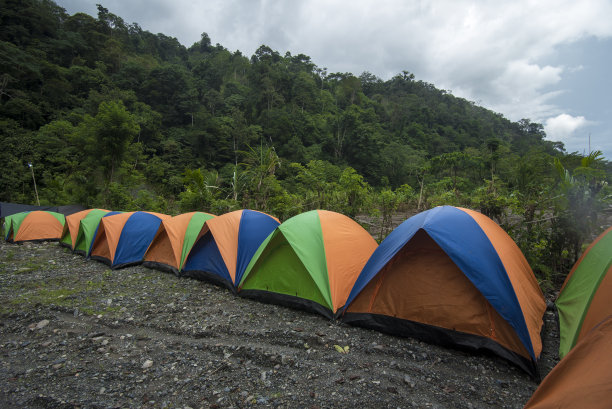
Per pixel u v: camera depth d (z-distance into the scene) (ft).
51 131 107.55
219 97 218.79
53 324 14.56
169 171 131.23
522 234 20.44
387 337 12.92
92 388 9.68
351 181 32.76
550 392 6.71
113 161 75.87
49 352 12.05
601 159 19.88
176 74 198.59
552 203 21.22
